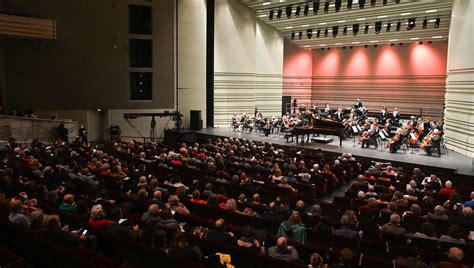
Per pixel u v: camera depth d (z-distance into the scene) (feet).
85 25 72.33
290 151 59.26
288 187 35.12
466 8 58.08
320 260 16.99
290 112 101.09
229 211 26.40
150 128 79.51
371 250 21.56
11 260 15.30
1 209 21.68
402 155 57.06
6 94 68.08
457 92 61.00
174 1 79.46
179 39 80.69
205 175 39.11
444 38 91.09
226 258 18.08
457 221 26.61
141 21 78.13
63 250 15.90
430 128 63.62
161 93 79.97
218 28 84.64
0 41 67.05
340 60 110.73
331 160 52.29
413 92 99.19
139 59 79.10
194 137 76.69
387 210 28.63
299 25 91.91
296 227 23.09
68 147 51.06
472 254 21.13
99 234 19.07
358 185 37.45
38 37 64.90
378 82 104.68
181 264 16.28
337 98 112.47
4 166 35.99
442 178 46.60
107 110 75.82
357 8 75.56
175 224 21.79
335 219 30.66
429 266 18.86
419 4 69.56
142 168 39.04
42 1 68.28
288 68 112.57
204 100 85.10
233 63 87.45
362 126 73.92
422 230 23.68
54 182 32.91
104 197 27.73
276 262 17.83
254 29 89.61
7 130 58.95
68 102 72.49
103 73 74.79
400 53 100.32
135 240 19.54
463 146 58.29
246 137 72.54
